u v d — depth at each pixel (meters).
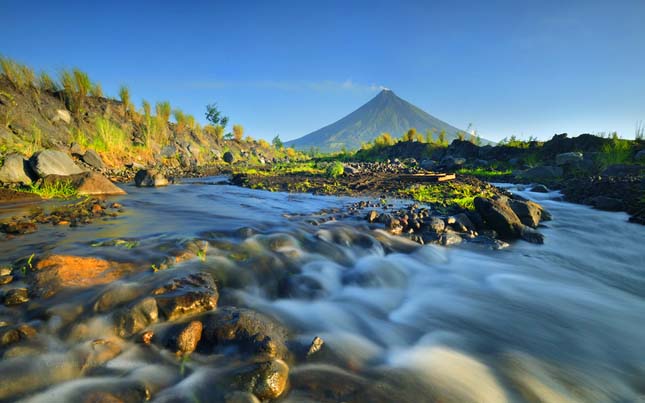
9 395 2.12
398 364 2.85
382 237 6.37
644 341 3.55
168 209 8.22
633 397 2.69
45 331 2.69
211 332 2.82
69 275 3.57
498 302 4.38
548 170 18.16
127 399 2.16
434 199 10.51
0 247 4.60
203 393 2.25
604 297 4.68
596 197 11.56
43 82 22.52
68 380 2.29
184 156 28.02
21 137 16.72
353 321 3.62
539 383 2.76
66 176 10.26
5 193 8.72
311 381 2.49
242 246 5.07
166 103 29.84
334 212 8.35
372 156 38.03
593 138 21.00
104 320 2.86
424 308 4.12
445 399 2.42
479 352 3.17
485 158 26.34
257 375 2.31
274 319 3.38
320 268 4.88
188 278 3.60
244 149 42.97
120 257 4.22
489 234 7.48
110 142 21.45
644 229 8.21
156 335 2.81
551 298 4.58
